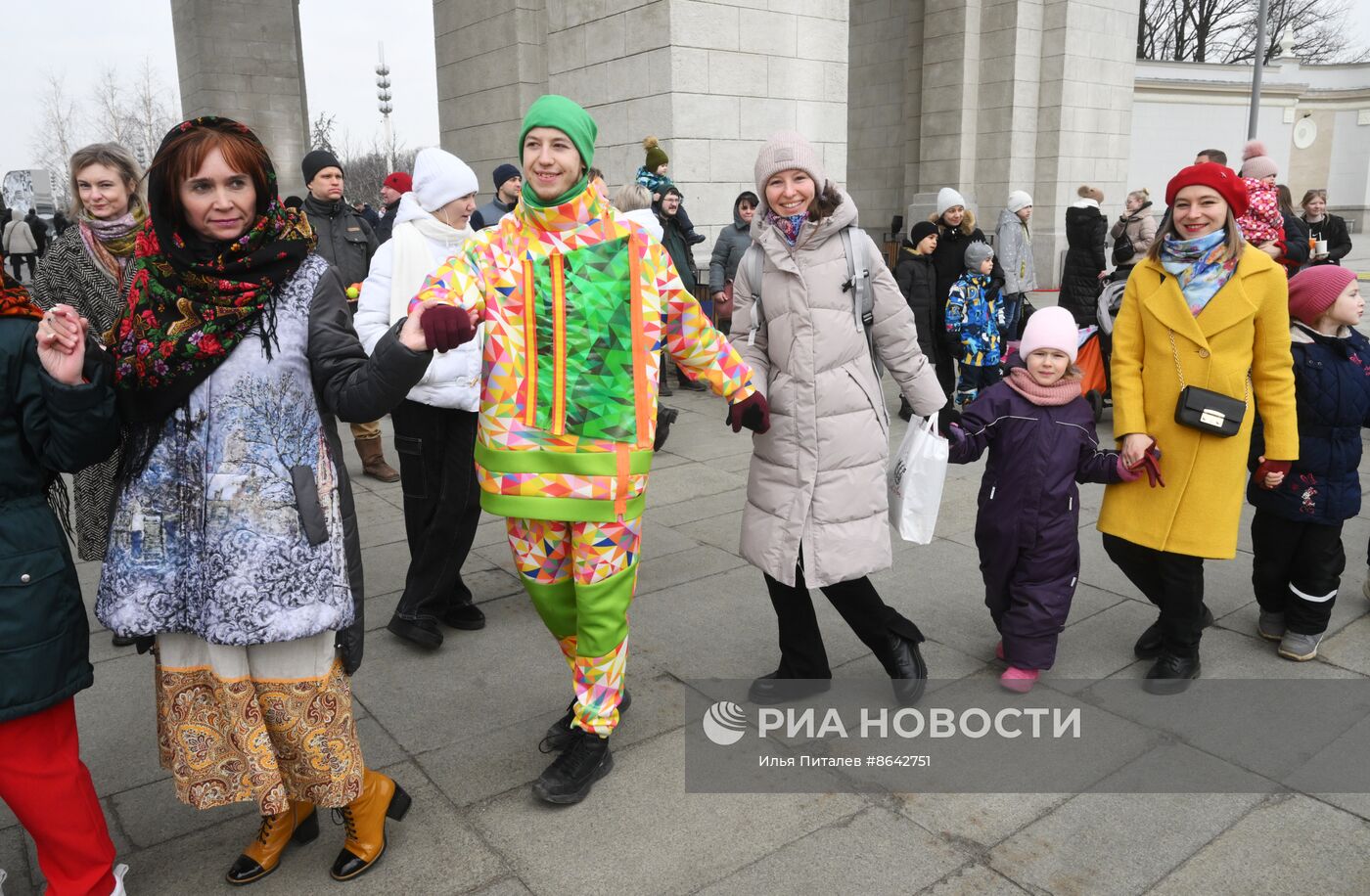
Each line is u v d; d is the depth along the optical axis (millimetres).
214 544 2051
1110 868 2371
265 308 2074
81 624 2059
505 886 2336
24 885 2375
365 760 2898
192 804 2215
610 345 2475
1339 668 3387
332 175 5898
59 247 3439
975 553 4535
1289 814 2572
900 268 7102
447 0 12172
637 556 2682
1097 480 3234
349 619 2182
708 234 9352
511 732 3062
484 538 4922
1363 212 30953
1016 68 15023
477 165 12188
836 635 3734
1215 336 3041
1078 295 8297
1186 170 3059
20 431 1944
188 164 1953
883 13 16531
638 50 9203
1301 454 3256
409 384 2061
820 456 2900
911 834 2514
